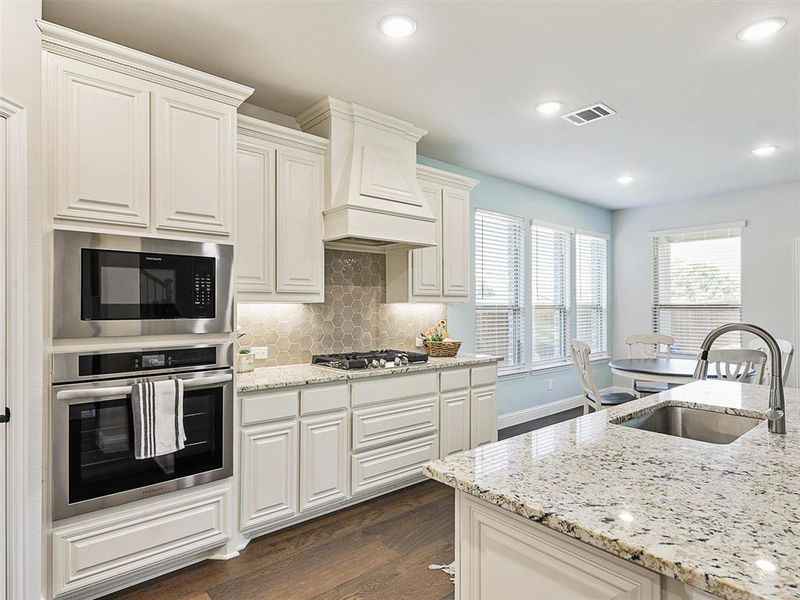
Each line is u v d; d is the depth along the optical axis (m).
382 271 3.96
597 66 2.68
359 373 2.99
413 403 3.32
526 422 5.20
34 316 1.88
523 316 5.23
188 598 2.09
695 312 5.82
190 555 2.35
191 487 2.29
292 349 3.38
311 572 2.30
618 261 6.54
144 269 2.16
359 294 3.80
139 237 2.14
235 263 2.46
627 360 4.56
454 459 1.27
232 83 2.42
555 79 2.83
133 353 2.13
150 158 2.21
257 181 2.83
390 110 3.28
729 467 1.20
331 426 2.86
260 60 2.62
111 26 2.29
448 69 2.72
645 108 3.24
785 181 5.07
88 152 2.04
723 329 1.62
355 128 3.21
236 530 2.46
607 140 3.85
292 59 2.61
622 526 0.88
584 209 6.11
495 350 4.94
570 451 1.34
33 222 1.88
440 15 2.21
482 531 1.11
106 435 2.05
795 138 3.79
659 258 6.18
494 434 3.95
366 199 3.09
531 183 5.17
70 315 1.97
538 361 5.43
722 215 5.59
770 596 0.67
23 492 1.83
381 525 2.79
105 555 2.05
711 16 2.20
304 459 2.73
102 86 2.08
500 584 1.07
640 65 2.66
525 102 3.15
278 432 2.63
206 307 2.34
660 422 1.97
